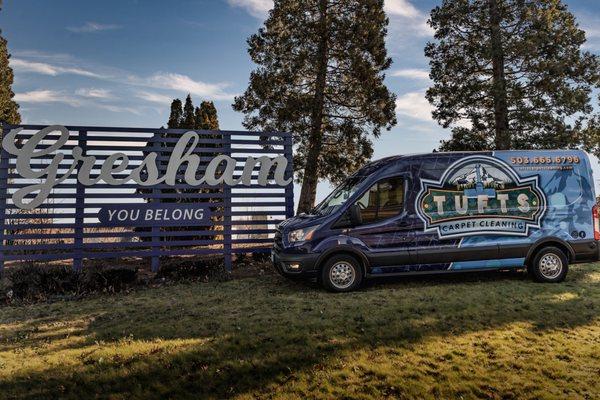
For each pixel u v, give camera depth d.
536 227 9.26
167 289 9.81
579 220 9.44
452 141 19.56
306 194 17.70
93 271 10.18
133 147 12.27
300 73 18.39
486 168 9.32
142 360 5.23
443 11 19.66
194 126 20.55
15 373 4.97
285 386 4.63
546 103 17.70
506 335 5.98
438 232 8.98
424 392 4.49
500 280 9.59
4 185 11.38
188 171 12.45
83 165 11.78
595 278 9.74
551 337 5.93
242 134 13.00
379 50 18.12
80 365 5.16
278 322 6.65
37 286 9.47
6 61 21.89
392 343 5.67
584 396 4.43
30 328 6.98
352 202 8.86
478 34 19.36
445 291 8.52
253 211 12.87
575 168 9.62
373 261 8.75
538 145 17.53
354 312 7.09
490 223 9.14
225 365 5.09
